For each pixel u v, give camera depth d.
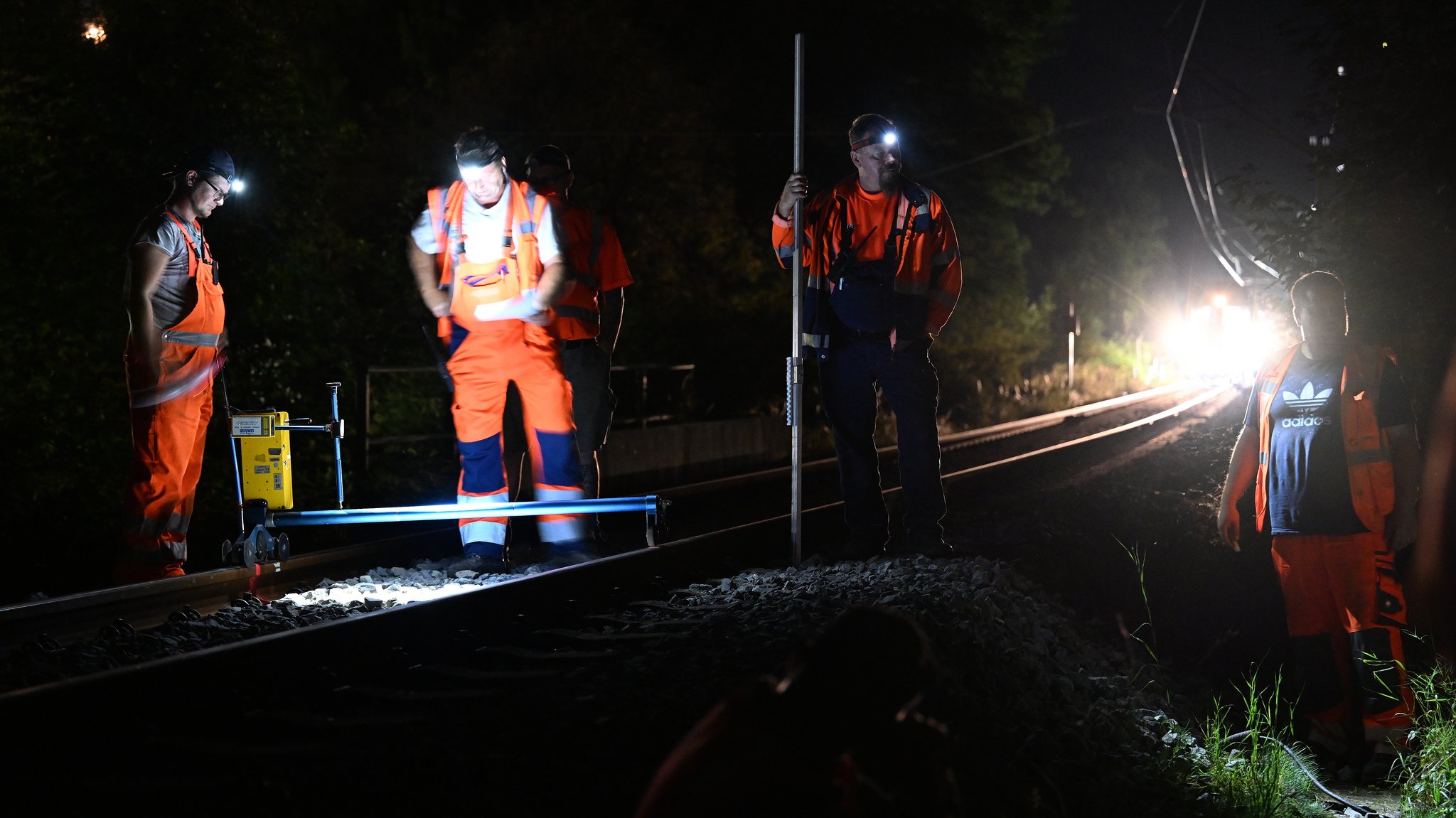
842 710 2.37
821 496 13.34
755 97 29.03
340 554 7.61
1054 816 4.54
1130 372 48.12
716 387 21.53
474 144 6.71
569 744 4.17
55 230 11.07
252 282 12.27
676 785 2.38
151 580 6.70
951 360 31.59
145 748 4.01
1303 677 6.60
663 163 21.80
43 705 4.12
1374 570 6.26
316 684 4.86
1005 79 33.22
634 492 14.22
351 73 23.75
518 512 7.10
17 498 10.14
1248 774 5.73
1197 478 13.38
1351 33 9.01
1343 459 6.24
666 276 21.91
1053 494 11.99
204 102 11.92
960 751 4.57
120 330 11.16
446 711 4.60
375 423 13.48
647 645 5.64
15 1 11.20
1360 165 9.11
